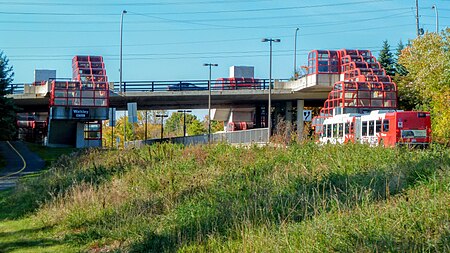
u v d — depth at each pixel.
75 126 65.88
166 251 10.91
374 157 15.43
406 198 10.19
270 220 10.90
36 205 18.62
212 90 65.38
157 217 13.64
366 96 50.59
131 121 35.16
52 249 12.76
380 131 34.59
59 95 62.72
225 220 11.74
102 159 24.97
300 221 10.62
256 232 10.41
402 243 7.88
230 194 13.75
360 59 60.00
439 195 9.61
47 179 22.64
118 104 71.56
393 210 9.31
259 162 17.58
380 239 8.12
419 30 60.97
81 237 13.45
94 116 63.62
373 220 8.95
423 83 40.34
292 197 11.81
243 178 15.34
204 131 99.94
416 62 45.03
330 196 11.20
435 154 14.43
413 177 11.62
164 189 16.06
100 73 65.56
